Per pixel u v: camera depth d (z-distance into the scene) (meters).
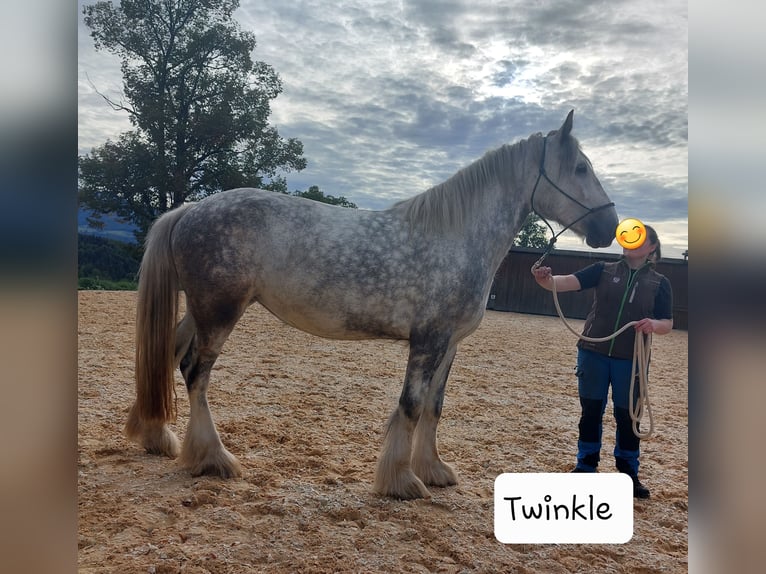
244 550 2.55
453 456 4.34
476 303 3.52
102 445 3.92
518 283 19.06
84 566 2.33
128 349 7.58
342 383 6.60
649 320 3.48
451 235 3.50
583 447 3.75
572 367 8.91
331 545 2.67
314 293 3.37
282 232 3.41
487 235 3.61
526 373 8.15
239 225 3.41
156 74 25.69
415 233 3.48
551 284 3.80
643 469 4.26
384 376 7.17
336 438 4.50
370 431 4.77
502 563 2.65
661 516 3.34
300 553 2.58
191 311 3.50
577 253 18.39
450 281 3.41
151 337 3.51
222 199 3.56
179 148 25.19
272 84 27.42
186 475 3.44
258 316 12.60
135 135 25.20
